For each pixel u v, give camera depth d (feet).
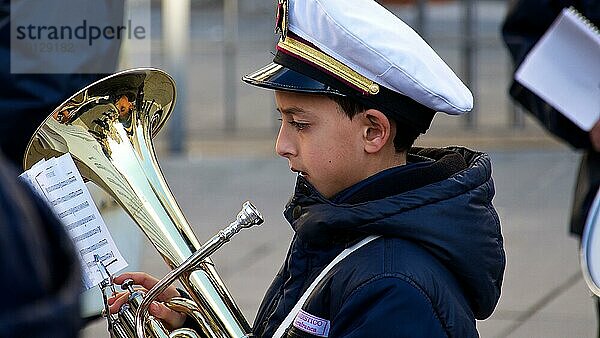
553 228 52.95
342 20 16.01
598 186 28.84
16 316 7.16
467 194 15.99
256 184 63.87
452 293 15.56
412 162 17.34
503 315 41.06
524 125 77.36
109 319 16.72
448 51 81.15
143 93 18.17
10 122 23.61
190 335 16.89
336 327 15.35
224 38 81.41
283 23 16.52
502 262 16.72
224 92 86.74
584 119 27.96
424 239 15.56
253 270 46.85
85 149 17.83
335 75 16.05
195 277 16.66
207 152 73.41
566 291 43.86
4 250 7.23
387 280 15.19
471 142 73.67
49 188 16.71
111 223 22.86
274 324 16.70
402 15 81.61
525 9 30.01
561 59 27.99
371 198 16.16
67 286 7.50
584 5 28.91
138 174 17.84
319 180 16.52
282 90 16.16
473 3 79.56
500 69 88.94
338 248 16.22
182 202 59.47
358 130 16.31
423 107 16.62
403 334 14.92
